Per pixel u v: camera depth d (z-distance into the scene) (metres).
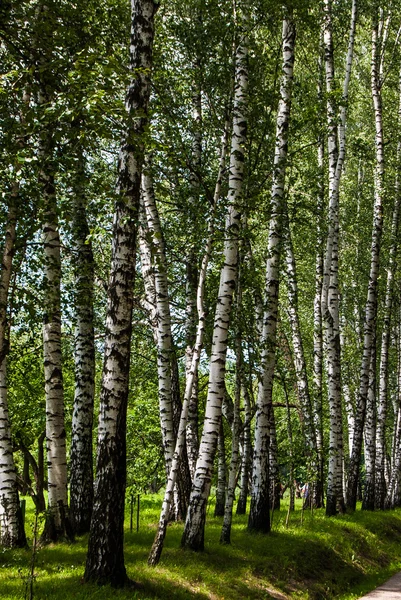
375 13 21.97
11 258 8.83
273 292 13.98
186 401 10.34
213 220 11.30
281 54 14.12
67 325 13.40
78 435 12.05
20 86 8.49
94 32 9.98
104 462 8.25
